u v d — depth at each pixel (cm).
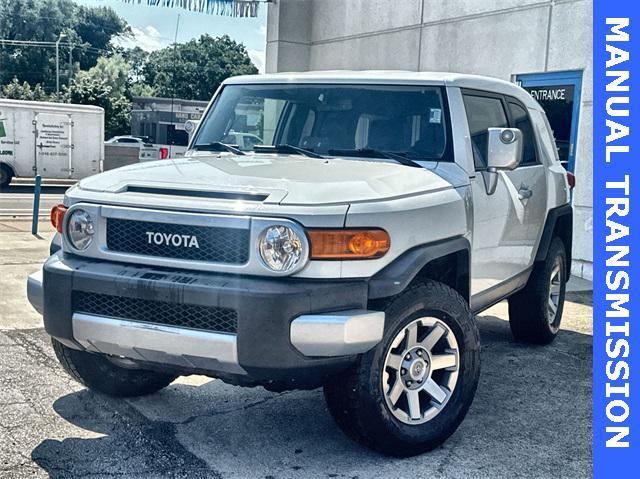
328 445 440
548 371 594
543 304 639
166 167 446
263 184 399
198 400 509
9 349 587
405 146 487
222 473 401
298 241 370
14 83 8000
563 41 1020
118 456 416
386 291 385
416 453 426
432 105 494
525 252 587
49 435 438
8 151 2431
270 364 366
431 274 467
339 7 1359
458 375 437
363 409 396
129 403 496
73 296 402
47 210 1738
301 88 529
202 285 371
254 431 458
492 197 509
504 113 571
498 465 420
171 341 377
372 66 1308
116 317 393
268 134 527
